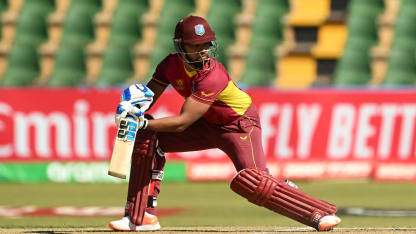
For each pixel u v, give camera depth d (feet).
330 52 177.58
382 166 134.41
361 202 111.55
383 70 175.94
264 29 183.32
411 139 133.18
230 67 179.93
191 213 100.58
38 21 188.44
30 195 123.75
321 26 180.65
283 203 47.60
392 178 134.31
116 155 44.96
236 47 181.16
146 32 185.78
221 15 184.65
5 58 184.03
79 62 183.42
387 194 120.78
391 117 133.49
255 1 186.50
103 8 189.37
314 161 135.95
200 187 134.82
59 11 189.78
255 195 47.42
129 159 45.06
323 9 182.29
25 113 139.95
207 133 48.52
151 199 49.42
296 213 47.75
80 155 140.46
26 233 49.14
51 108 139.85
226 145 47.70
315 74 178.40
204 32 44.83
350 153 135.23
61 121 139.74
